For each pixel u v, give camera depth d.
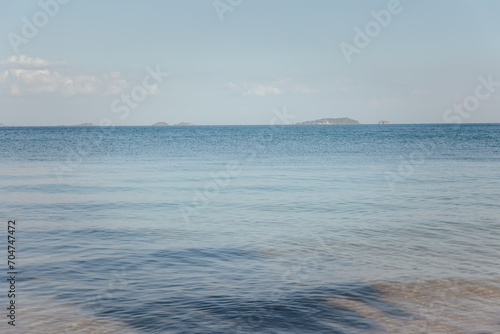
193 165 39.25
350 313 7.79
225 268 10.33
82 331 6.97
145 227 14.80
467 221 15.61
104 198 21.12
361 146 69.88
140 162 42.50
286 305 8.12
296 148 65.75
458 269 10.18
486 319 7.52
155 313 7.73
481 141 82.06
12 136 122.25
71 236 13.45
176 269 10.25
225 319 7.51
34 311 7.73
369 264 10.60
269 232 14.05
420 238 13.18
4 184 26.16
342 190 23.64
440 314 7.73
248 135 131.50
